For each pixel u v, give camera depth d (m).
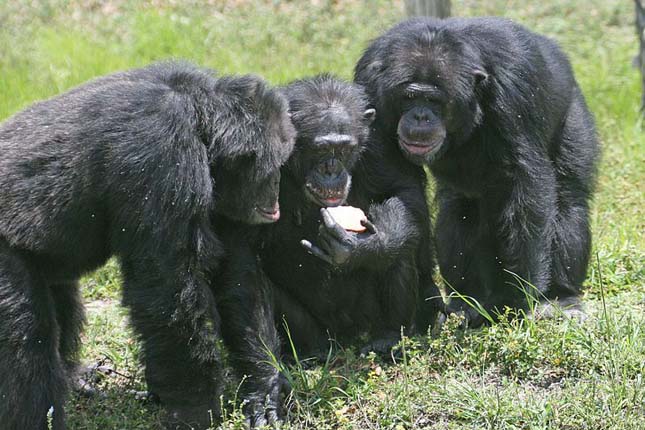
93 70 29.12
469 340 13.89
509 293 15.27
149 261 11.69
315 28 36.34
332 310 14.35
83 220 11.89
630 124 26.16
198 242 11.84
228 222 13.10
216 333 12.34
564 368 13.23
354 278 14.20
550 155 16.06
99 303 17.22
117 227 11.81
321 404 12.77
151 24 34.88
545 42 16.69
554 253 15.86
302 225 13.90
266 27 36.22
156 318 11.76
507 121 14.89
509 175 15.06
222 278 12.86
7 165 11.73
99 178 11.73
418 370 13.31
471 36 15.15
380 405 12.60
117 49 32.59
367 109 14.35
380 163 14.26
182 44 33.34
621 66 31.89
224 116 12.34
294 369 13.30
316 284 14.15
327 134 13.35
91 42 32.84
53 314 11.98
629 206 20.28
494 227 15.53
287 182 13.64
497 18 16.19
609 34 37.44
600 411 11.99
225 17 37.72
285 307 14.12
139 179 11.56
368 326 14.60
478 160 15.38
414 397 12.67
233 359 12.81
